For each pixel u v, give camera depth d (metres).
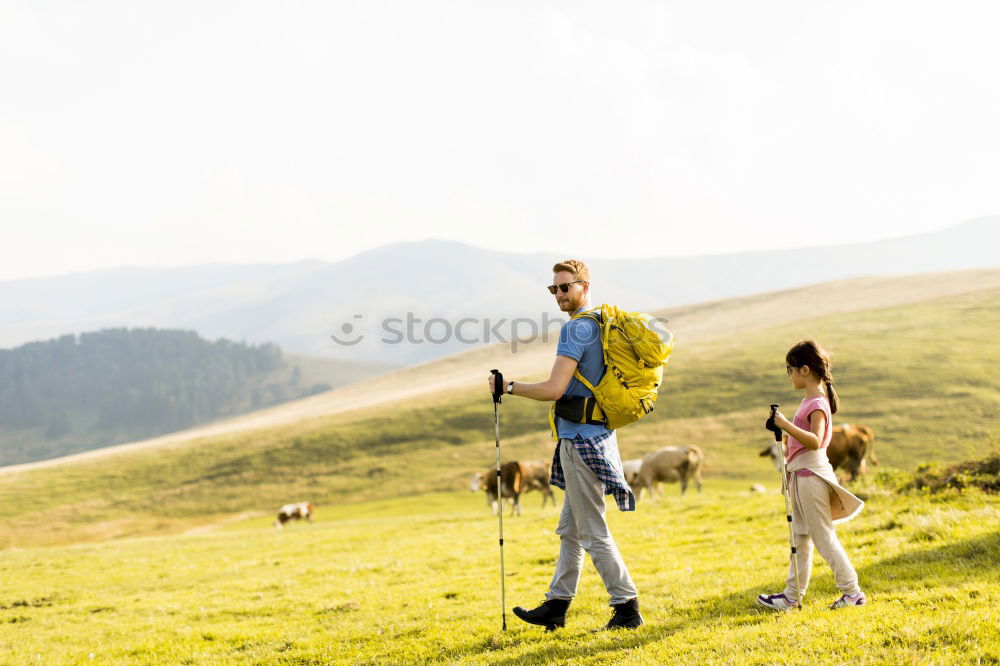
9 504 95.62
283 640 9.50
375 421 110.56
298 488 87.44
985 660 5.14
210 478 97.19
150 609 13.73
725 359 104.81
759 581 8.85
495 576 12.98
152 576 19.50
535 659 6.46
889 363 88.88
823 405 6.84
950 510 11.18
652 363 6.70
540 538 18.23
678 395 92.44
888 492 14.82
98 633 11.91
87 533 81.44
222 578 18.02
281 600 13.04
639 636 6.64
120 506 91.06
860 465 23.55
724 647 5.95
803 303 151.88
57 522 86.94
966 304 113.88
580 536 7.09
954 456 62.75
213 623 11.84
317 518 67.88
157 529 79.81
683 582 9.62
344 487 84.56
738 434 77.44
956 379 80.50
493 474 30.66
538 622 7.41
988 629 5.62
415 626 8.99
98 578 19.70
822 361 6.88
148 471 105.00
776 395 88.19
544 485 34.62
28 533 83.38
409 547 19.98
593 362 6.80
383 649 8.09
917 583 7.47
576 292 6.95
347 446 100.38
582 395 6.86
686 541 14.38
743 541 13.31
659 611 7.87
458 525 25.53
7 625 13.91
